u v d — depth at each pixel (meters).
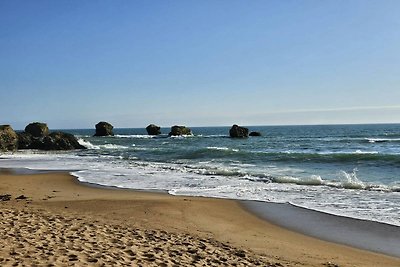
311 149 40.50
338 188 16.59
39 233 8.14
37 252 6.64
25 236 7.77
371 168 22.62
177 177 21.02
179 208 12.95
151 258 7.04
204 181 19.39
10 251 6.57
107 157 36.03
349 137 69.81
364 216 11.69
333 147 42.66
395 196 14.66
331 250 8.76
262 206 13.44
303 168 23.50
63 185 18.61
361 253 8.54
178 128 91.81
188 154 34.78
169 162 29.70
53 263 6.08
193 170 23.78
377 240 9.47
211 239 9.32
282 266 7.38
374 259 8.12
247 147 45.69
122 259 6.76
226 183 18.62
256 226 10.95
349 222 11.12
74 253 6.79
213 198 14.89
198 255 7.60
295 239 9.66
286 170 22.72
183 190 16.89
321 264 7.72
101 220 10.59
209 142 60.56
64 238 7.90
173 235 9.34
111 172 23.69
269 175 20.50
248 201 14.30
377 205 13.14
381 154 26.34
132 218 11.23
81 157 36.53
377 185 16.83
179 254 7.53
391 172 20.88
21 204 12.91
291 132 114.81
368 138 63.94
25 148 50.59
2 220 9.28
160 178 20.70
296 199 14.49
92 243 7.69
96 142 63.59
